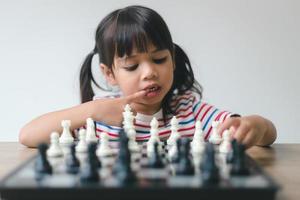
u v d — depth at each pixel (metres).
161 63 1.08
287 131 1.72
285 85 1.70
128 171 0.52
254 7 1.66
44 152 0.58
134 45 1.04
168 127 1.16
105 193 0.48
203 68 1.69
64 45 1.70
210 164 0.52
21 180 0.52
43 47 1.70
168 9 1.67
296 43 1.67
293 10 1.65
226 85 1.70
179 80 1.30
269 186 0.48
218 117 1.19
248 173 0.54
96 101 1.11
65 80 1.71
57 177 0.53
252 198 0.47
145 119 1.19
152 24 1.06
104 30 1.15
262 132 0.93
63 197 0.48
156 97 1.09
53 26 1.69
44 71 1.71
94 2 1.68
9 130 1.74
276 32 1.67
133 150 0.81
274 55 1.68
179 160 0.62
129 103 1.08
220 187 0.47
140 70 1.06
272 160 0.82
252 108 1.71
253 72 1.69
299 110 1.71
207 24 1.67
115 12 1.18
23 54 1.70
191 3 1.66
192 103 1.27
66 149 0.81
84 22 1.69
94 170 0.52
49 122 1.05
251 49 1.68
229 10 1.66
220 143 0.93
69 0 1.68
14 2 1.68
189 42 1.68
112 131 1.10
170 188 0.48
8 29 1.69
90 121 0.98
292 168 0.73
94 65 1.58
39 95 1.72
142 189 0.48
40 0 1.68
